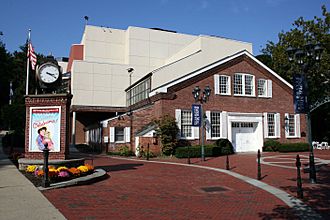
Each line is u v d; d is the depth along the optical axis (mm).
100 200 8500
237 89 27641
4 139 33188
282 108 29562
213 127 26031
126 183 11320
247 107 27641
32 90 41844
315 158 21406
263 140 28062
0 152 24969
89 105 36969
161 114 23859
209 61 34594
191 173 14305
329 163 18125
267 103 28781
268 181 12102
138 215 7102
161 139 23250
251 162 18797
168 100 24250
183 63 32438
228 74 27188
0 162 17016
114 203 8211
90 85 37344
